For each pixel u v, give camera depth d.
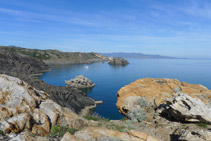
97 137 11.10
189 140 12.84
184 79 106.69
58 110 13.80
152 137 12.23
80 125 13.32
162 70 173.12
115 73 145.00
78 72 150.25
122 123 18.31
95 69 180.38
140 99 24.42
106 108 52.59
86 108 51.59
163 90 25.88
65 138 9.62
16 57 139.75
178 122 17.92
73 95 54.00
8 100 10.66
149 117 20.80
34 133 9.62
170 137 15.34
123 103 25.67
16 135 8.62
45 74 133.25
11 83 12.16
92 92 76.38
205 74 135.75
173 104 18.05
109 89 82.50
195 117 16.66
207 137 12.43
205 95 23.73
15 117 9.59
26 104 11.23
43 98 14.30
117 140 11.20
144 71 161.62
